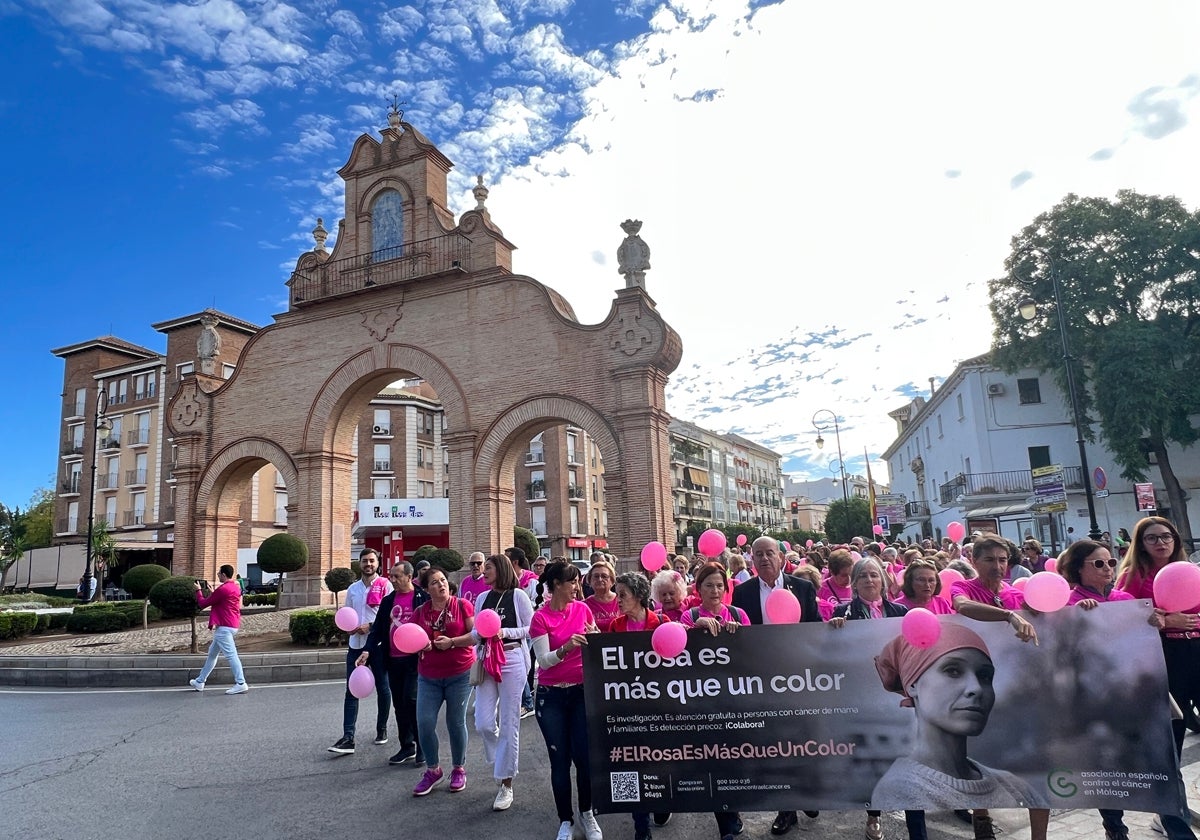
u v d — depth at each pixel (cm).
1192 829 455
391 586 877
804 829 514
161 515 4700
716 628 486
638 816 493
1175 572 421
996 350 3359
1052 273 2167
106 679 1284
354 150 2456
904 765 456
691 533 6512
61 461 5247
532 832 526
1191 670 471
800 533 7412
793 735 471
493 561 629
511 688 590
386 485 5162
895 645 467
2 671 1370
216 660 1246
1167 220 3084
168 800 614
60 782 678
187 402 2539
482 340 2159
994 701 450
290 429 2369
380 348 2289
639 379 1938
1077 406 2027
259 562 2134
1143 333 2900
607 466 1955
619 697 490
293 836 527
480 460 2111
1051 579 441
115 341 5372
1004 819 521
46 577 4147
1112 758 433
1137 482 3108
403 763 706
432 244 2286
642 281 2006
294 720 922
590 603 569
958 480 3753
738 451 8662
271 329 2462
